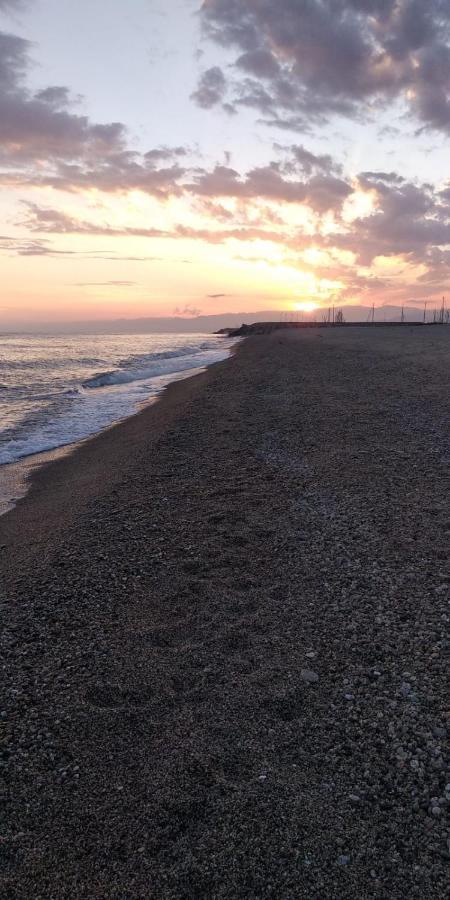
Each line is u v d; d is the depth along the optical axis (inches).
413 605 188.7
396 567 216.4
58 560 229.8
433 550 230.4
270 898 93.0
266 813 109.7
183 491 316.8
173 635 175.5
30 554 242.2
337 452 384.5
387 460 361.7
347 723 135.8
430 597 193.3
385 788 116.3
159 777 118.7
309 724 135.9
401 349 1274.6
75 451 476.1
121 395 852.0
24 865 98.9
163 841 103.7
